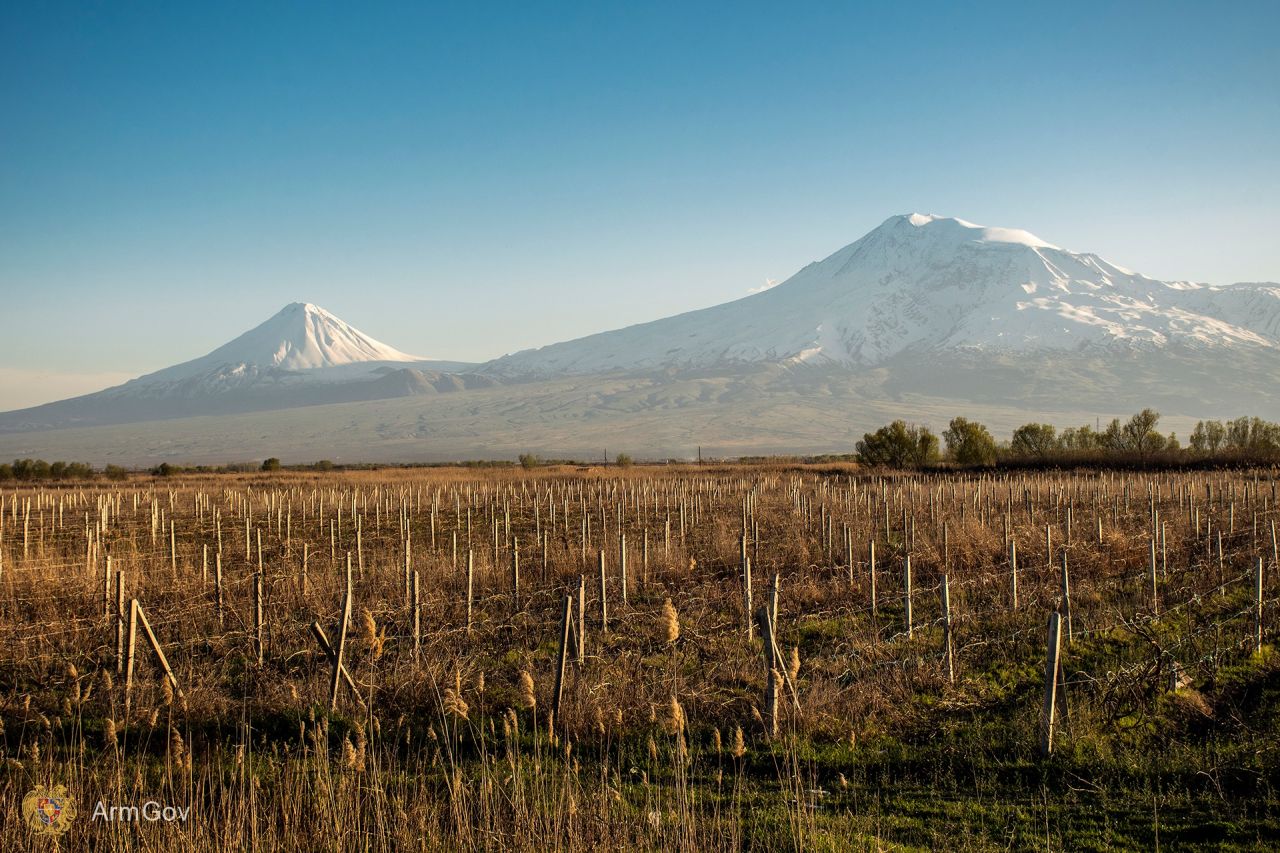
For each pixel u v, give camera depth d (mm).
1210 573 15055
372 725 8203
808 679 9984
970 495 31266
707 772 7602
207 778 6785
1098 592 13773
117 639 10086
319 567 17812
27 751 7590
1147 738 8203
